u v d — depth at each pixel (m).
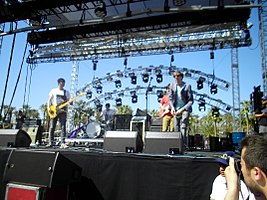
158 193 2.89
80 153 3.29
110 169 3.13
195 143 9.53
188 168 2.83
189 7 5.86
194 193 2.76
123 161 3.09
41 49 12.67
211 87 14.70
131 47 12.09
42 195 2.55
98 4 6.30
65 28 7.24
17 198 2.62
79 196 3.16
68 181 2.78
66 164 2.75
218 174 2.70
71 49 12.64
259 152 0.95
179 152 3.49
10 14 6.44
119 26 7.09
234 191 1.17
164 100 6.89
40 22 6.68
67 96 6.24
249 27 8.91
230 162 1.28
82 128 8.88
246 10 6.06
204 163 2.79
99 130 7.36
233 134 7.02
